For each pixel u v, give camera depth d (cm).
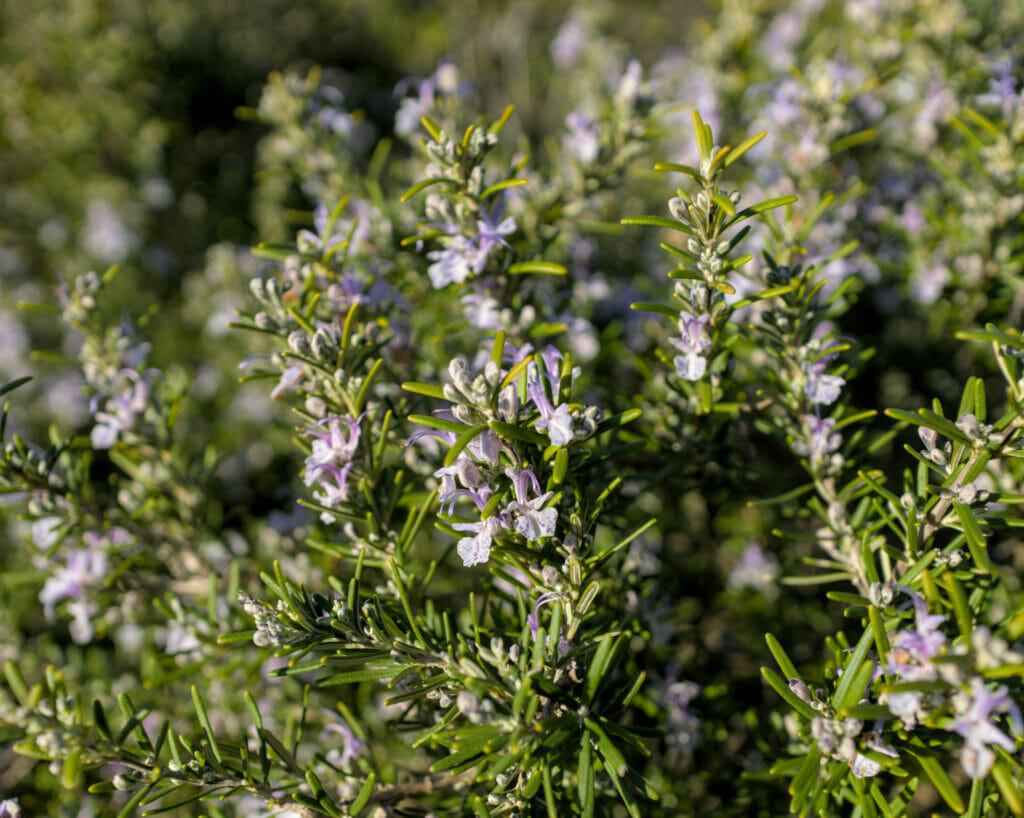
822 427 212
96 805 234
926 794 286
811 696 150
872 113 362
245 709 283
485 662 160
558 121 692
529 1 808
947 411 370
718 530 357
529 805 170
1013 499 160
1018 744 162
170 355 550
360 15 929
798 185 325
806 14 526
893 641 154
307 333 202
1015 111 270
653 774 260
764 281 226
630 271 438
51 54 642
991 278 299
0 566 380
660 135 310
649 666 261
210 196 687
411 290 300
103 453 483
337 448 188
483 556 154
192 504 279
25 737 163
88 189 620
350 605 164
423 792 202
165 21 757
